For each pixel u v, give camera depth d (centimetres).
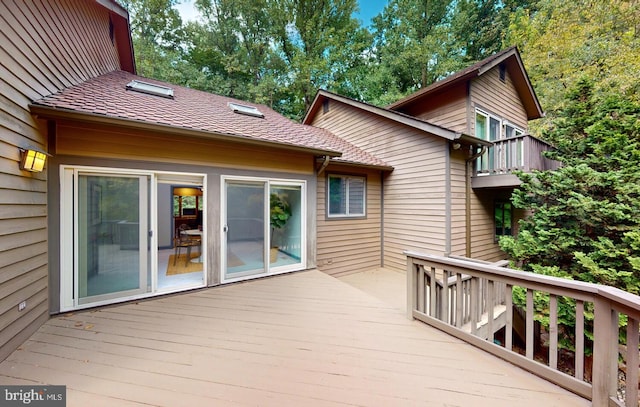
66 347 247
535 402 178
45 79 309
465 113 651
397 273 676
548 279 199
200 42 1473
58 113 287
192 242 611
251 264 473
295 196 537
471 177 635
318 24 1403
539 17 1253
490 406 175
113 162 353
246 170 466
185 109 476
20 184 253
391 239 711
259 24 1473
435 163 602
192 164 413
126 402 177
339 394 186
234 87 1423
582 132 537
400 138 686
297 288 426
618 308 162
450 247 580
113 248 354
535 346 513
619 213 404
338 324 297
